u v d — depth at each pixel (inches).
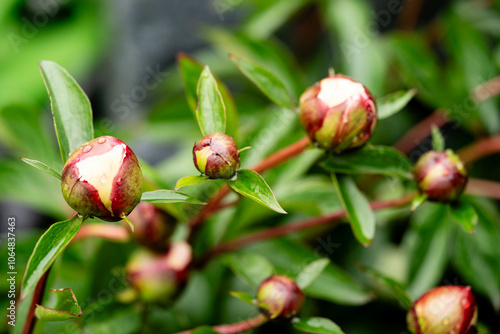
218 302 33.0
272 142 31.0
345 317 34.1
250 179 26.9
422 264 32.3
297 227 30.3
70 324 29.7
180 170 34.2
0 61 50.2
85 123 27.2
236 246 30.5
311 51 40.0
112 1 50.1
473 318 28.0
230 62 37.1
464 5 35.9
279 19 36.5
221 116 27.5
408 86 34.8
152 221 29.3
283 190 31.5
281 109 31.2
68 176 26.2
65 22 53.3
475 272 32.4
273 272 30.0
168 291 29.9
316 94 27.8
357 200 28.4
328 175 34.0
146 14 44.5
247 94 36.4
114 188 26.2
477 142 34.2
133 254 30.4
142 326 30.2
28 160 26.3
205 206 29.4
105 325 29.9
